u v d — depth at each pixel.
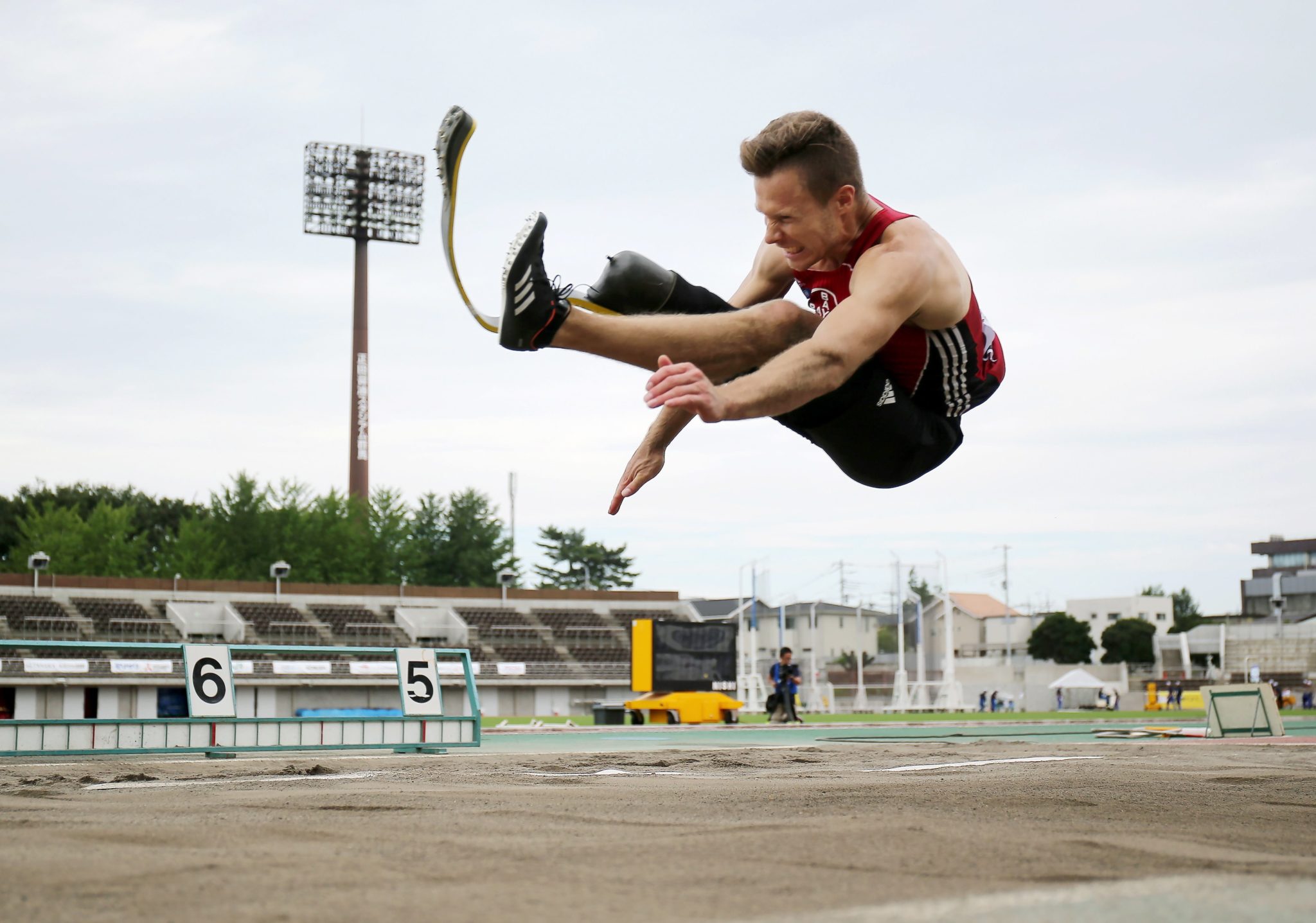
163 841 3.36
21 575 40.44
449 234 3.54
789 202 3.59
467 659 13.48
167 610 42.12
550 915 2.12
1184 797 5.30
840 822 3.85
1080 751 12.10
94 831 3.64
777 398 3.07
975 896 2.30
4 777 7.54
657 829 3.72
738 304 4.32
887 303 3.33
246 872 2.70
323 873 2.68
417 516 73.19
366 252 65.56
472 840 3.37
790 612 81.38
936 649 85.56
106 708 35.28
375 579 62.94
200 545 57.22
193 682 11.57
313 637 43.75
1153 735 17.67
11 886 2.47
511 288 3.31
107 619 40.81
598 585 89.75
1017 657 84.88
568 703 43.09
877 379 3.82
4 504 62.75
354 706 39.16
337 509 62.66
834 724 27.66
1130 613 88.56
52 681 34.31
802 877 2.60
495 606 48.91
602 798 5.32
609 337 3.42
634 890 2.43
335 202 64.38
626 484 4.29
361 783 6.82
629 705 27.95
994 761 9.72
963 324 3.85
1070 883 2.53
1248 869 2.76
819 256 3.74
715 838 3.37
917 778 7.08
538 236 3.28
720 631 29.09
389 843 3.29
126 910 2.20
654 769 8.63
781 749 13.03
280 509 61.91
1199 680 65.38
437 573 73.12
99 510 57.19
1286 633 72.75
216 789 6.20
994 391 4.30
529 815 4.32
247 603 44.19
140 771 8.41
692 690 28.64
